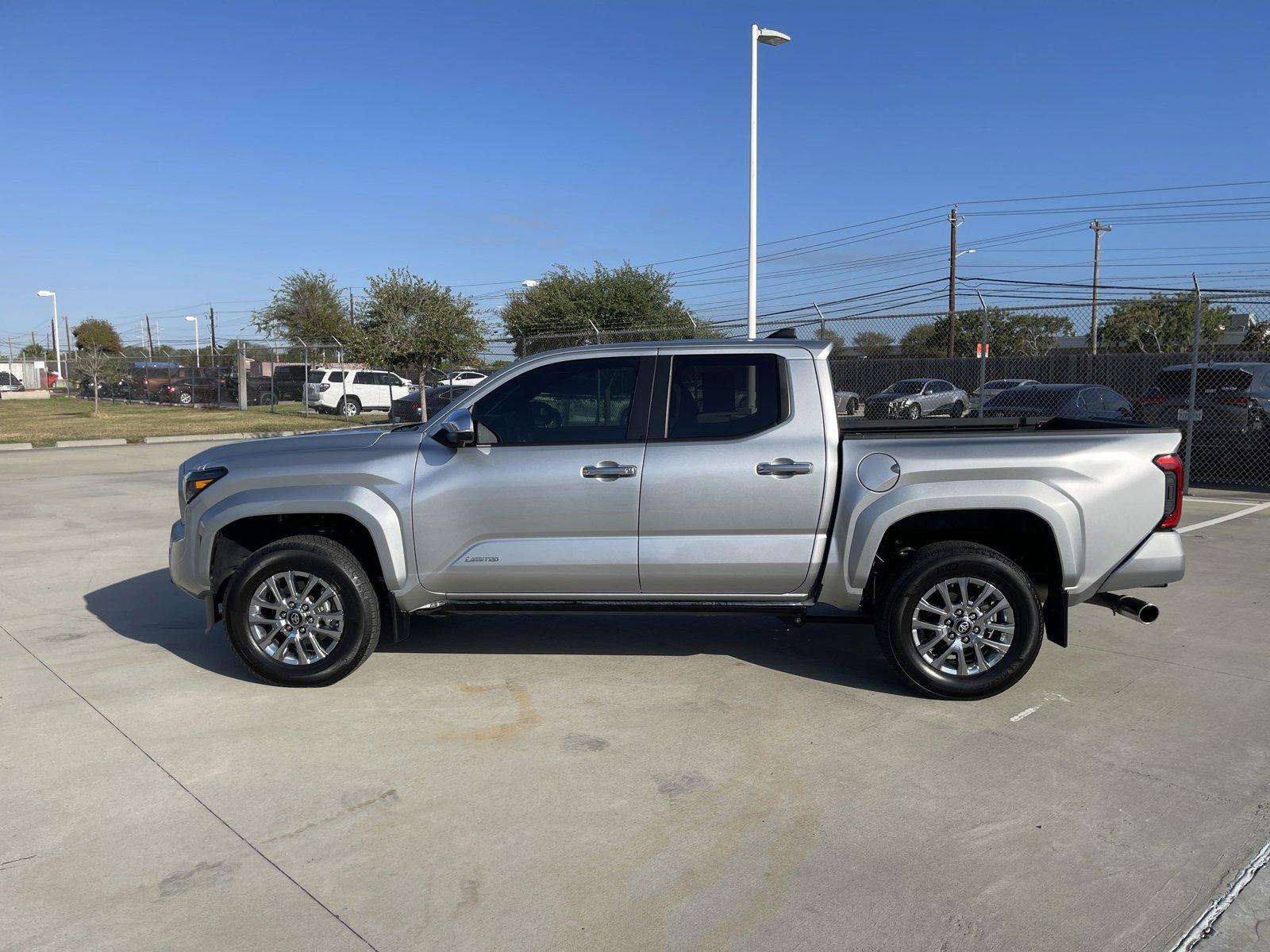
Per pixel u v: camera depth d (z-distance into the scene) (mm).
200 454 5434
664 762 4160
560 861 3361
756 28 16953
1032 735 4434
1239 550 8539
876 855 3381
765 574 4930
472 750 4309
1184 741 4355
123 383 42188
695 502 4879
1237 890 3148
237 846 3475
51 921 3018
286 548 5027
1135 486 4730
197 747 4355
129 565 8312
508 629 6238
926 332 16406
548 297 38156
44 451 19531
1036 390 14695
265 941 2914
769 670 5406
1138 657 5578
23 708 4848
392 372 25094
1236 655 5598
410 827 3604
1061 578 4777
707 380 5020
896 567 4918
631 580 4996
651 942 2895
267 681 5176
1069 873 3258
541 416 5082
